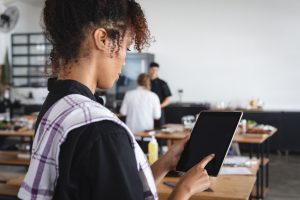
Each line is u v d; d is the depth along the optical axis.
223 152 1.16
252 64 7.86
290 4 7.57
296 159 6.74
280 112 7.09
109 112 0.75
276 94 7.75
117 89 7.88
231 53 7.97
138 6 0.84
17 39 9.84
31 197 0.73
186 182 0.88
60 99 0.76
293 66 7.63
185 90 8.27
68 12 0.77
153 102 4.91
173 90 8.34
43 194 0.72
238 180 2.12
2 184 2.85
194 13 8.12
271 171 5.83
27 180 0.76
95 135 0.69
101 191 0.67
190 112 7.00
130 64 7.91
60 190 0.69
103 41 0.77
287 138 7.07
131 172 0.71
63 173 0.68
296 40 7.58
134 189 0.70
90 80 0.79
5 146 5.70
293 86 7.65
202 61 8.15
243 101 7.93
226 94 8.04
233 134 1.19
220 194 1.85
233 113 1.25
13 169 5.75
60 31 0.78
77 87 0.77
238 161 2.60
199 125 1.27
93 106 0.73
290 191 4.77
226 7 7.94
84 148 0.68
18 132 4.99
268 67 7.77
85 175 0.68
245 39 7.88
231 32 7.95
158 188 1.96
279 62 7.70
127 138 0.74
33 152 0.79
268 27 7.73
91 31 0.76
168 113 7.05
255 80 7.86
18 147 5.47
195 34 8.16
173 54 8.30
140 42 0.85
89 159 0.68
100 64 0.79
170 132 4.64
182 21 8.20
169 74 8.34
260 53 7.80
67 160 0.68
